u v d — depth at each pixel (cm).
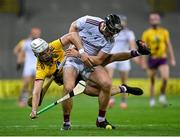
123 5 7512
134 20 7300
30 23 7081
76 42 2395
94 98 5359
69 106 2452
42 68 2372
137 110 4031
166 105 4444
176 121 3053
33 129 2502
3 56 6619
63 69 2445
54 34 7050
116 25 2356
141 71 6338
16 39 6906
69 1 7469
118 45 4334
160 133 2272
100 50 2455
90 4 7488
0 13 7088
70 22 7212
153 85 4500
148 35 4409
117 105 4675
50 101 4900
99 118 2536
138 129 2489
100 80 2447
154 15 4416
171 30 7281
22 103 4612
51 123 2942
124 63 4434
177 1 7538
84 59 2388
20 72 6444
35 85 2352
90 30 2442
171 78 6462
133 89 2586
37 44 2327
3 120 3141
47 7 7350
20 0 7138
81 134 2227
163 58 4400
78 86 2392
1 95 5741
